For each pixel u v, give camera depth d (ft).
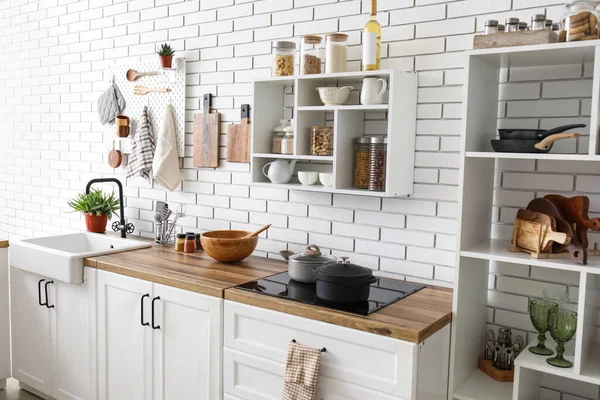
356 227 9.61
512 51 6.70
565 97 7.65
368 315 7.12
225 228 11.39
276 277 8.98
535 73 7.84
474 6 8.26
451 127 8.55
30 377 11.27
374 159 8.57
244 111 10.87
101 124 13.46
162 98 12.16
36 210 15.52
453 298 7.38
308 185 9.21
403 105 8.48
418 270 8.99
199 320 8.48
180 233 11.31
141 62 12.47
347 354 7.06
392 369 6.72
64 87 14.38
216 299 8.23
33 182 15.52
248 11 10.78
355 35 9.42
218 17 11.23
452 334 7.39
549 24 6.85
